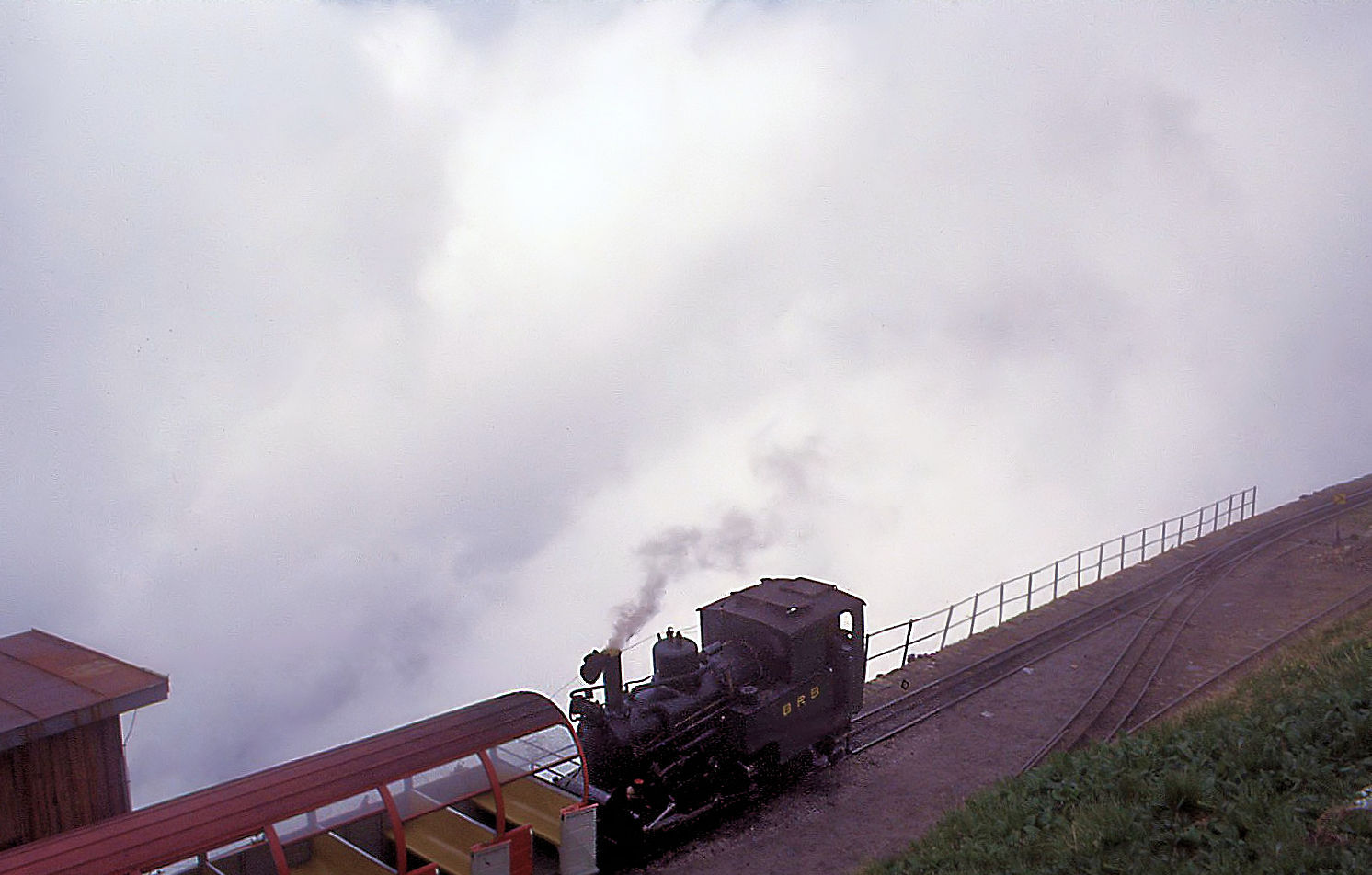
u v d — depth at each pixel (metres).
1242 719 13.16
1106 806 11.70
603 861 16.58
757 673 18.16
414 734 14.52
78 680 14.06
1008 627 27.89
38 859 11.28
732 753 17.23
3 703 13.28
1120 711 21.47
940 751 20.22
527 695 15.85
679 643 17.25
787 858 16.53
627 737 15.84
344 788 13.08
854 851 16.58
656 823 16.44
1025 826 12.41
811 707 18.58
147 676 14.18
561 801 15.24
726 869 16.27
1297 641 22.91
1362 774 10.61
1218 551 33.72
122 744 13.84
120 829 11.94
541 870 14.90
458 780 14.08
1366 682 12.89
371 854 14.40
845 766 19.77
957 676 24.19
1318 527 35.97
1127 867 10.36
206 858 12.23
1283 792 10.80
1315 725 11.85
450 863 14.40
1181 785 11.26
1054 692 22.89
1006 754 19.86
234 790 12.88
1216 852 9.92
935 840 13.76
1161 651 24.95
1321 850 9.29
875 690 23.77
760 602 18.98
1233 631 26.09
